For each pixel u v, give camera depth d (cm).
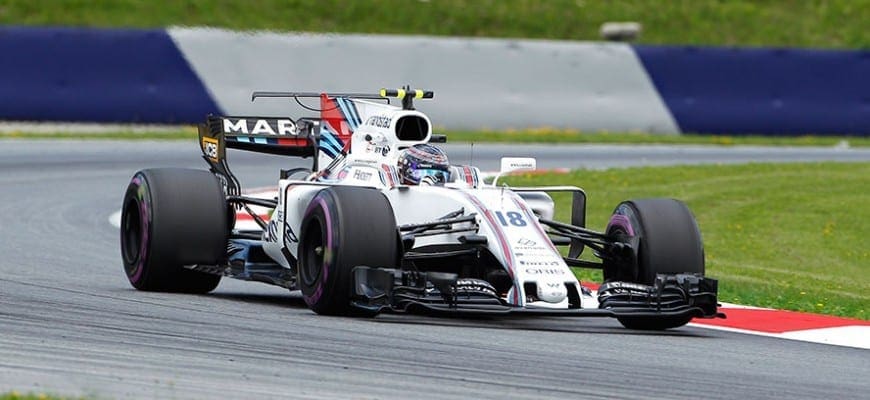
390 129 3331
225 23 10006
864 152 8919
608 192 6462
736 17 11525
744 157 8425
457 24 10856
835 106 9531
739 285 4025
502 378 2333
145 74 8419
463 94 9044
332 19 10469
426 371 2367
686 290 3008
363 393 2150
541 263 2877
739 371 2545
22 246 4512
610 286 3022
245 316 3002
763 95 9456
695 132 9375
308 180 3628
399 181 3278
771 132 9475
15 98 8262
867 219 5838
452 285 2834
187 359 2394
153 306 3131
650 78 9331
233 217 3719
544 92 9194
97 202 5909
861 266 4825
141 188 3503
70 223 5256
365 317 3044
